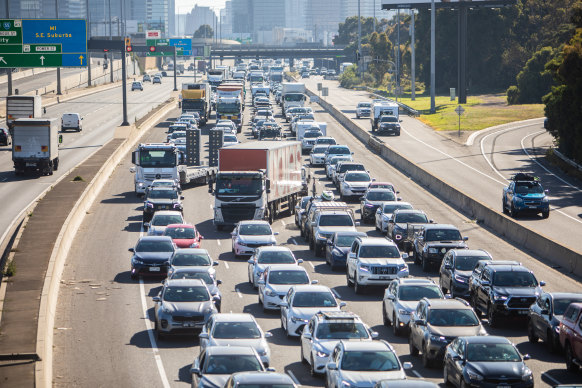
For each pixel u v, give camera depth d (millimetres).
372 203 178375
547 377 81500
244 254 143625
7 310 101562
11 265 121625
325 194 180500
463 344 75938
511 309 99750
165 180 187000
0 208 186375
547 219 178875
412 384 61656
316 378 80625
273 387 60812
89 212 189250
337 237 139000
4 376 77250
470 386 72250
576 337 81875
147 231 162625
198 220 183500
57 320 106562
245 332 79875
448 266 115438
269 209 177250
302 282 109625
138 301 116250
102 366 86688
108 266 138875
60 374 84000
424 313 87188
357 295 119812
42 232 153750
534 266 137125
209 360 68938
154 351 92062
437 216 184000
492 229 170000
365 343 73750
